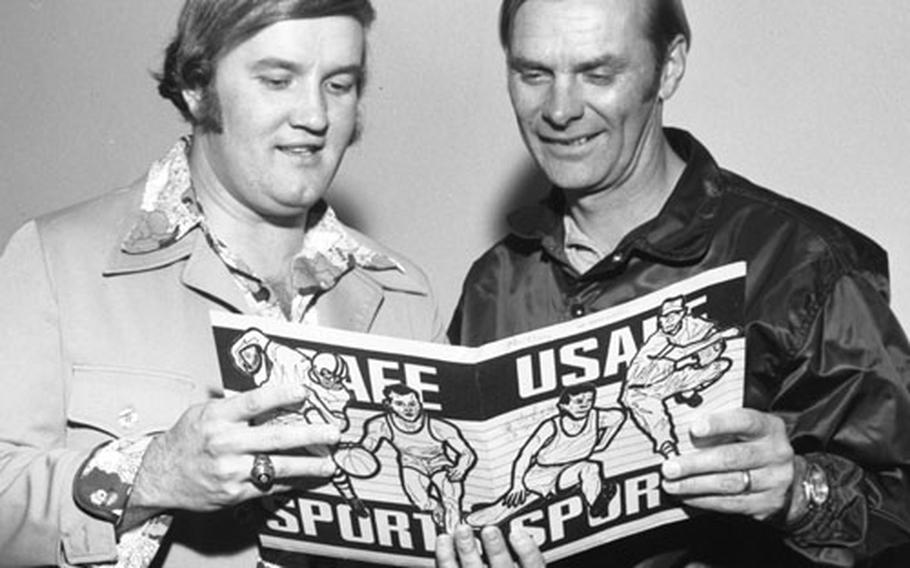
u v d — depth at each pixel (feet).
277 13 4.41
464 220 6.91
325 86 4.57
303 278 4.93
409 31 6.89
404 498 4.31
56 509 4.30
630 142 4.96
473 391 4.10
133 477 4.26
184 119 4.92
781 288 4.92
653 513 4.47
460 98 6.85
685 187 5.11
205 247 4.71
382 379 4.11
